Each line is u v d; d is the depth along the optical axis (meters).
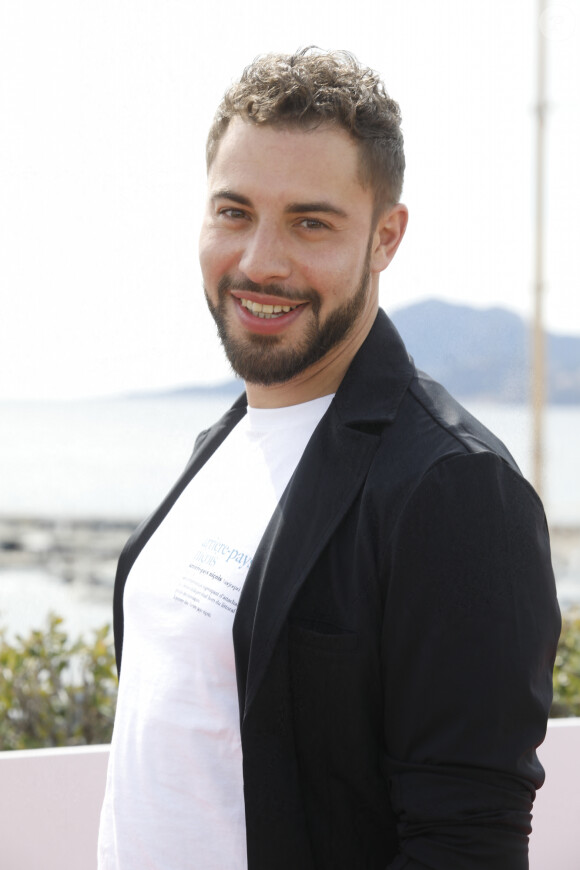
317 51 1.26
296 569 1.17
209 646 1.25
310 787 1.16
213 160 1.30
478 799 1.04
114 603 1.55
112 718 3.30
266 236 1.21
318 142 1.19
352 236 1.23
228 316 1.29
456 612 1.05
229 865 1.20
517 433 2.15
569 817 2.28
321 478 1.21
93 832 2.25
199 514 1.39
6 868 2.20
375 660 1.12
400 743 1.09
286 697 1.15
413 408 1.21
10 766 2.22
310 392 1.33
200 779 1.23
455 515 1.07
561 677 3.30
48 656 3.31
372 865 1.17
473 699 1.04
